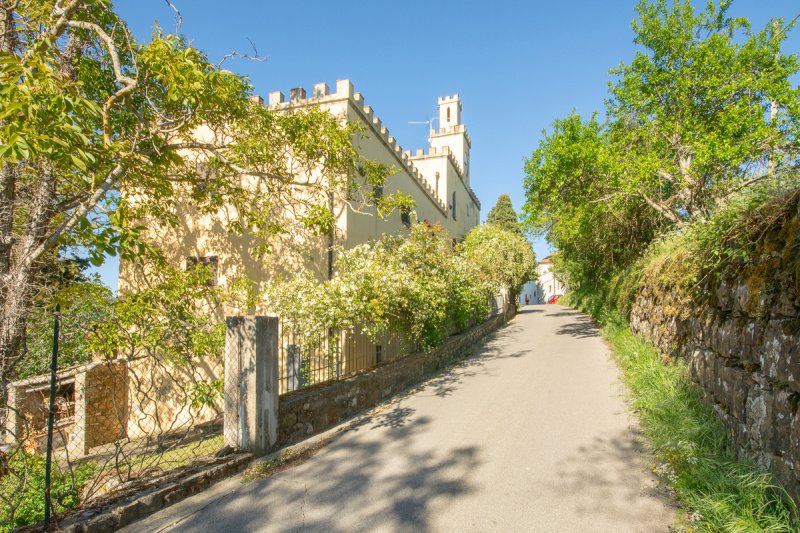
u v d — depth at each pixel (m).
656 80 11.91
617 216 14.76
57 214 6.88
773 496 3.23
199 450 5.75
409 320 9.56
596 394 7.39
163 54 5.29
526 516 3.68
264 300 8.80
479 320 16.23
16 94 4.03
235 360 5.41
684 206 11.88
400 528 3.58
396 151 14.91
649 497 3.89
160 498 4.07
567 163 13.12
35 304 6.50
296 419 5.96
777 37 10.78
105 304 6.96
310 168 9.77
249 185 11.62
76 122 4.57
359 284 8.03
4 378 4.93
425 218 18.84
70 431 7.89
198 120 8.12
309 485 4.49
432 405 7.40
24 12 6.32
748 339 4.04
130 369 5.07
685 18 11.85
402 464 4.93
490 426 6.07
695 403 5.65
